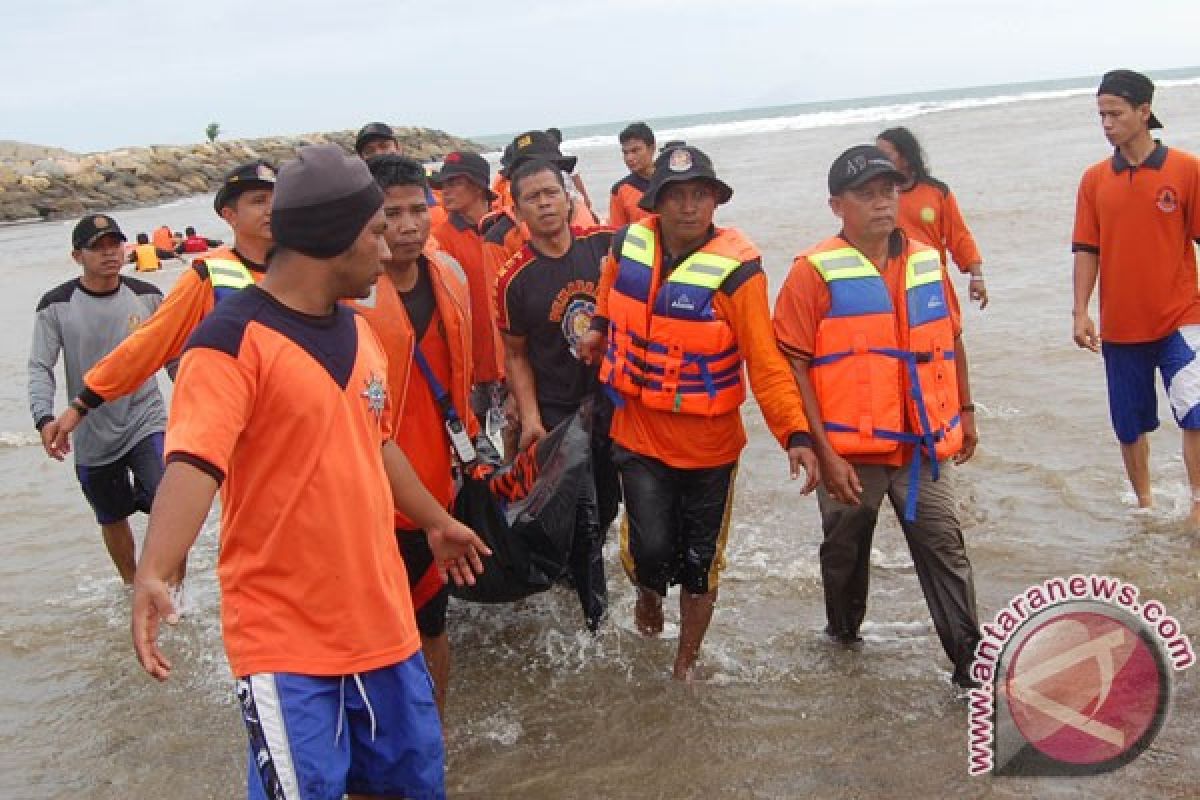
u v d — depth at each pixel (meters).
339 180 3.11
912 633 5.21
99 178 59.56
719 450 4.82
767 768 4.20
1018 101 58.97
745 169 31.31
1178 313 6.04
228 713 5.02
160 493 2.89
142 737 4.84
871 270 4.63
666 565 4.86
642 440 4.88
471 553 3.69
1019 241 14.43
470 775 4.34
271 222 3.14
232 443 2.98
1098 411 7.91
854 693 4.69
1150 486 6.46
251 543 3.13
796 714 4.57
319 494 3.11
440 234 7.19
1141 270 6.05
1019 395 8.38
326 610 3.15
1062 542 5.91
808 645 5.16
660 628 5.45
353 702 3.23
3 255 32.22
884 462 4.68
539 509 5.05
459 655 5.42
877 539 6.27
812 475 4.51
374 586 3.21
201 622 6.00
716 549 4.88
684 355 4.71
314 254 3.12
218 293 4.71
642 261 4.79
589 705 4.82
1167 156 5.97
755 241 16.53
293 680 3.12
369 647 3.20
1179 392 6.02
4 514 8.07
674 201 4.66
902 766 4.14
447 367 4.67
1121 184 6.05
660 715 4.66
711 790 4.11
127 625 6.04
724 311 4.68
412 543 4.48
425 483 4.63
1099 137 27.67
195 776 4.50
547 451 5.28
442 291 4.60
